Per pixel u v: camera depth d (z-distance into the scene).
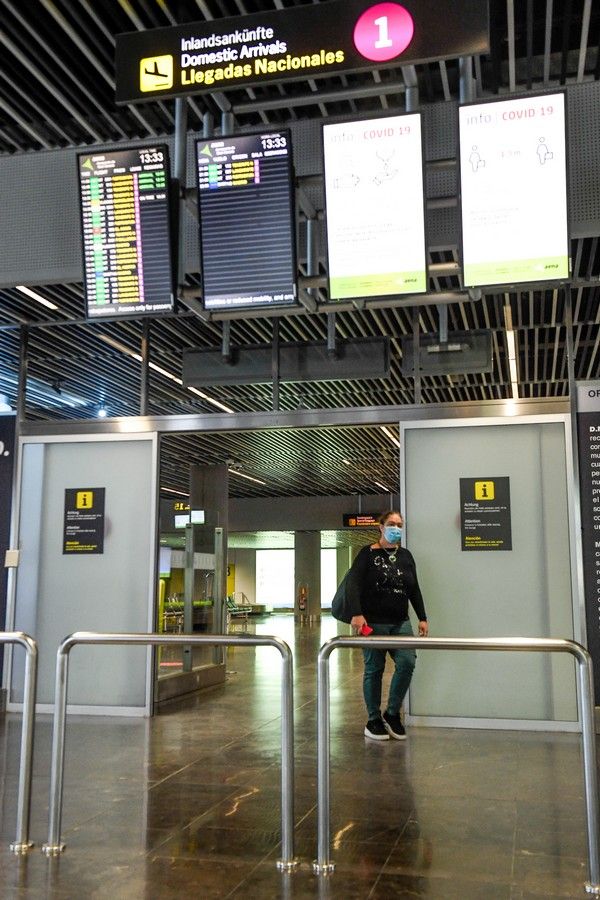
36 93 6.05
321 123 5.39
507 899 3.09
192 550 9.74
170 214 5.70
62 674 3.83
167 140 6.65
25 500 7.82
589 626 6.55
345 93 5.51
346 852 3.63
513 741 6.13
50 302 8.16
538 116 5.12
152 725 6.82
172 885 3.25
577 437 6.75
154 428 7.62
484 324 9.26
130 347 10.04
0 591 7.72
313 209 6.31
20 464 7.86
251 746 5.89
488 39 4.44
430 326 9.27
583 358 10.70
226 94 6.00
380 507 27.44
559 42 5.64
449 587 6.89
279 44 4.67
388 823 4.05
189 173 6.71
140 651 7.38
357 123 5.36
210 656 10.04
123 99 4.83
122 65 4.84
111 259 5.77
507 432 6.95
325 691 3.55
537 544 6.78
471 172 5.23
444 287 8.05
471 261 5.24
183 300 5.84
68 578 7.62
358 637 3.55
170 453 18.23
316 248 6.38
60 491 7.77
